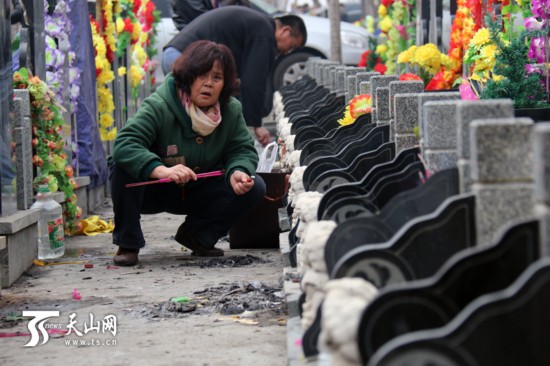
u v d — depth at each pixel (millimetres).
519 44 8461
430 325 4012
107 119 16703
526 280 3619
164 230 12891
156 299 8297
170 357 6488
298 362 5180
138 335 7098
